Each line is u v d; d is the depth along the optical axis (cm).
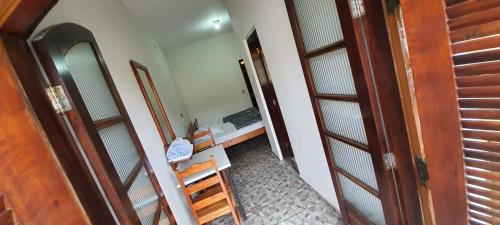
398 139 105
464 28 51
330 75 160
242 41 379
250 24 302
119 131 155
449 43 54
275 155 452
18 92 69
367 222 170
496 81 49
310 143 247
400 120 101
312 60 174
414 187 105
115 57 214
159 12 367
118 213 109
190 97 675
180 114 505
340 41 134
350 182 182
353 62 117
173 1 340
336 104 164
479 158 56
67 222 70
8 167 58
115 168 124
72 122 99
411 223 112
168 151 272
